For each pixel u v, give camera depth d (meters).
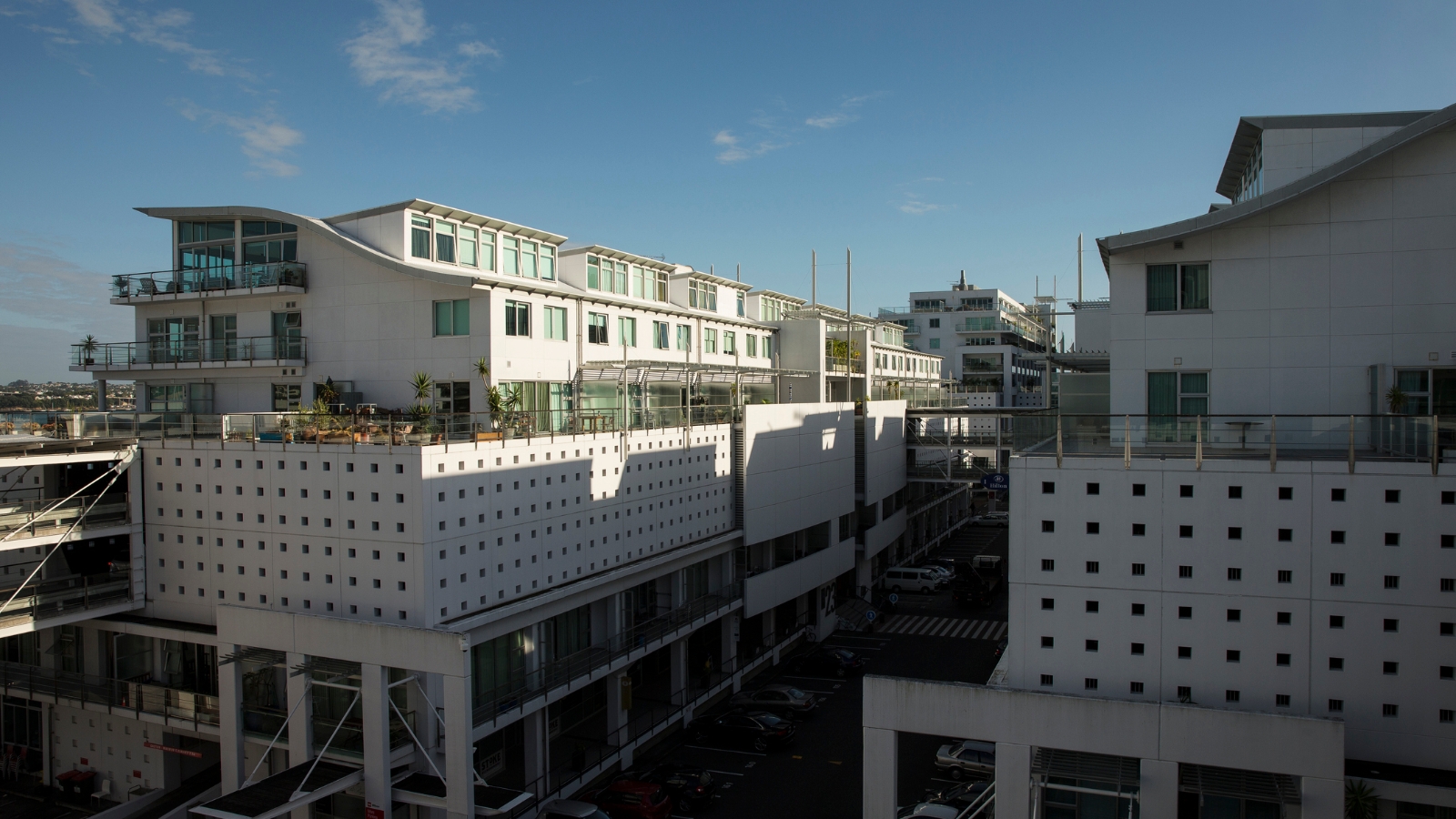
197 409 37.09
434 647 22.73
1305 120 26.55
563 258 40.72
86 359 38.22
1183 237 23.97
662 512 35.09
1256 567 19.88
